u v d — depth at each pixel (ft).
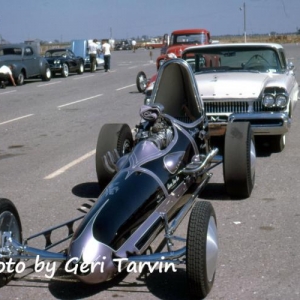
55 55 108.99
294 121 42.52
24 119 49.78
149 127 20.51
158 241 18.99
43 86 86.07
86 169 29.94
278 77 32.22
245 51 34.53
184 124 20.77
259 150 32.73
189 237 14.47
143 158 18.02
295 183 25.93
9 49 90.17
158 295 15.60
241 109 30.14
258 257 17.85
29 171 29.99
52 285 16.38
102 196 16.53
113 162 19.36
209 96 30.17
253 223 20.89
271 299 15.17
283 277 16.46
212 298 15.25
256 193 24.53
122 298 15.49
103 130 24.07
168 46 84.07
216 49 34.71
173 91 22.68
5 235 15.78
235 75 32.45
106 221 15.33
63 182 27.48
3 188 26.78
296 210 22.21
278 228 20.33
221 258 17.83
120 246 15.08
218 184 25.93
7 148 36.70
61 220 21.86
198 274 14.43
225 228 20.45
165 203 17.39
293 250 18.34
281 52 34.96
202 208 14.99
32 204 24.04
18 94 74.02
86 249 14.62
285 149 32.91
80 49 116.78
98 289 16.05
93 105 58.44
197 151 21.16
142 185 16.92
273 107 29.73
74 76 107.04
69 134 41.06
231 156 22.70
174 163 18.53
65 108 56.75
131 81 89.35
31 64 91.97
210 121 30.22
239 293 15.51
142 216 16.01
